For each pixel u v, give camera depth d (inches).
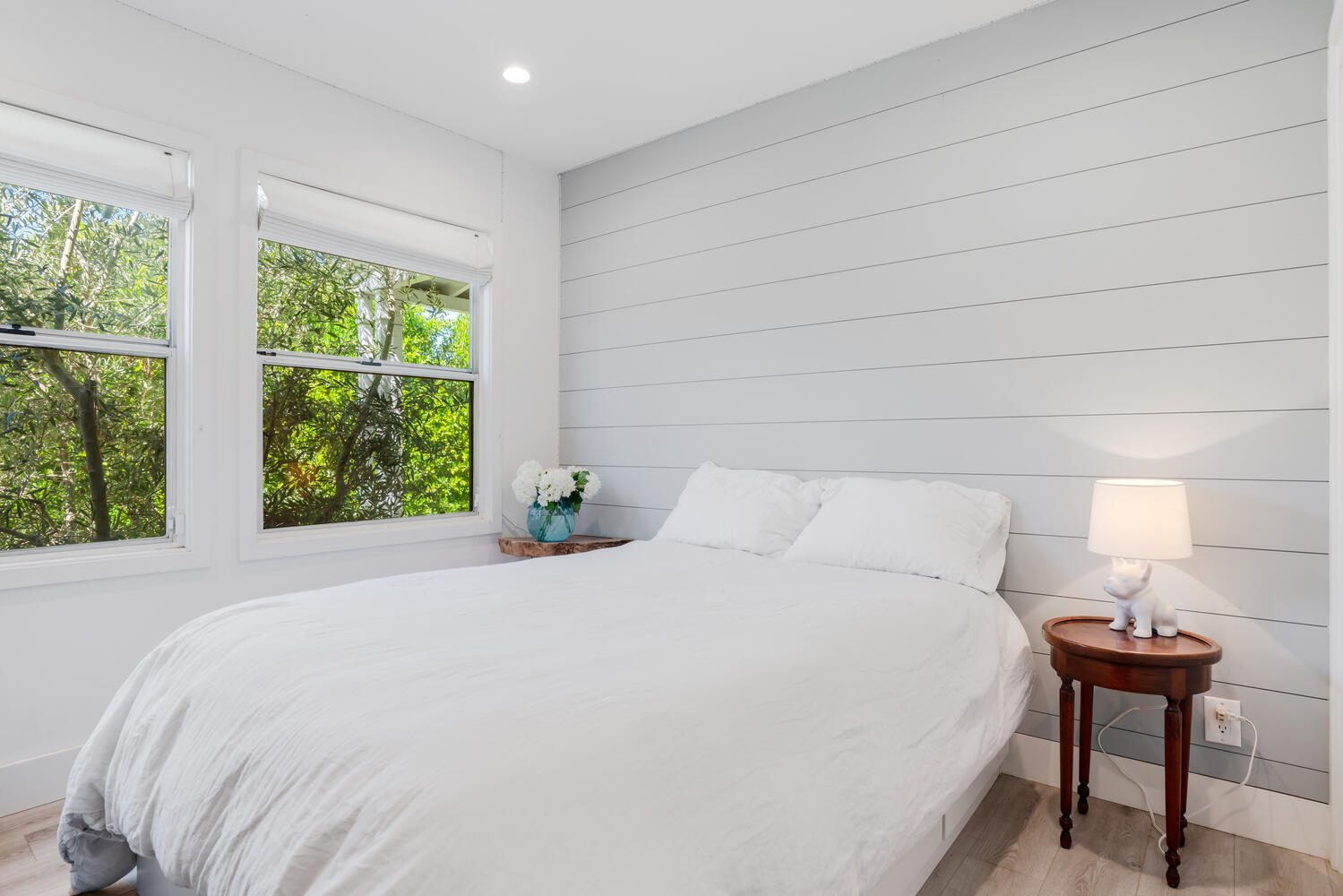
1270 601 79.3
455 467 137.6
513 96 119.4
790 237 118.5
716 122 128.3
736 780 41.9
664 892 34.1
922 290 104.4
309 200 112.3
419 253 127.6
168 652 64.2
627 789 36.7
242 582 104.7
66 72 89.0
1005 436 96.8
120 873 67.1
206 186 101.0
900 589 80.3
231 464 103.3
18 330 88.2
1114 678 72.9
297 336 114.2
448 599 72.8
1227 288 82.0
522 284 146.1
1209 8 83.5
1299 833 77.3
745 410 124.0
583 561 98.6
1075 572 91.4
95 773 62.5
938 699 65.2
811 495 110.7
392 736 39.8
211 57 101.7
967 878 71.7
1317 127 77.2
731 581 84.5
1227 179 82.2
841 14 96.7
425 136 128.6
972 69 100.3
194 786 47.9
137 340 97.3
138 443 98.0
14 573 85.3
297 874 37.0
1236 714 80.8
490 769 36.0
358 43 103.4
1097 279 90.4
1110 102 89.7
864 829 49.3
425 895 31.6
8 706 85.3
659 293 136.5
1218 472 82.2
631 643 56.9
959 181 101.3
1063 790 77.9
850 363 111.4
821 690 52.7
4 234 87.6
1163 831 81.4
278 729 44.8
